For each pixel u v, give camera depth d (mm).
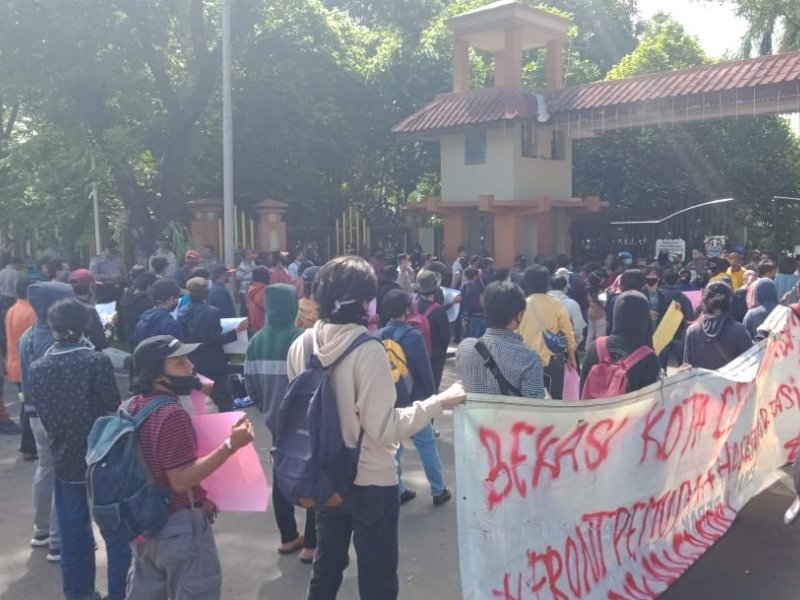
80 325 3945
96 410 3914
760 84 13992
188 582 3027
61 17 14555
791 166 24719
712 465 4750
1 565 4672
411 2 24344
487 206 16281
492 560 3148
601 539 3768
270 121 20266
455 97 17797
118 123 16656
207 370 6797
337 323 3035
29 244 24344
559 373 6281
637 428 3957
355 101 21781
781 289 9078
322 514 3180
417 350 5125
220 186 20297
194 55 17297
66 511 3988
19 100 16375
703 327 5359
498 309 3980
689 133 22453
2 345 9680
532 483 3355
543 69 23156
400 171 22969
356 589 4277
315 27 21016
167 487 2982
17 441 7473
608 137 21984
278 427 3025
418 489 5941
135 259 17438
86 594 4066
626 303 4285
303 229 19016
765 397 5457
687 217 18625
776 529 4953
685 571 4227
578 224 18594
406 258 14523
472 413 3102
